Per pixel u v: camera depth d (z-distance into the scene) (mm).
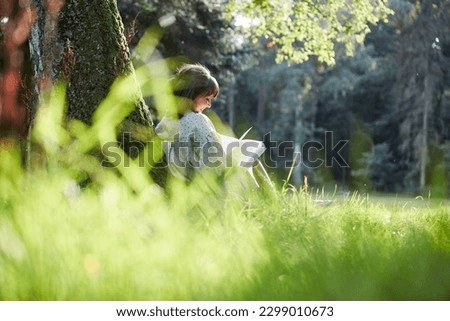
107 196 4898
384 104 99688
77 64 11000
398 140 89312
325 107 103812
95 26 11117
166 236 4633
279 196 7812
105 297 4176
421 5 81688
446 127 80438
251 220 6254
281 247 5359
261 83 108812
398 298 4527
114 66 11016
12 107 5910
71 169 5223
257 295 4305
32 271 4230
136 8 38469
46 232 4375
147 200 4891
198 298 4254
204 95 9414
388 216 9688
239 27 44750
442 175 4484
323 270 4570
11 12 6656
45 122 5141
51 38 11055
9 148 5453
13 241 4324
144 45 4969
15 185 4805
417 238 5449
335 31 33406
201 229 5309
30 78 11578
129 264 4402
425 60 80875
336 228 6199
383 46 101125
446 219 5883
